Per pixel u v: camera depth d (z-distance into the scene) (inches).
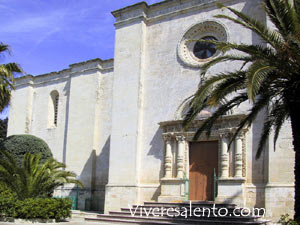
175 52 918.4
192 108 587.2
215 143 829.8
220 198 767.7
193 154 852.6
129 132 916.6
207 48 897.5
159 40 949.8
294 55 498.0
